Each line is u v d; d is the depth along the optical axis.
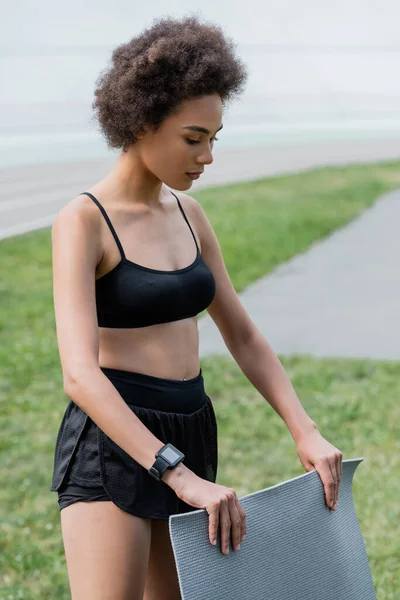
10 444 5.80
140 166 2.57
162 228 2.62
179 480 2.22
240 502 2.26
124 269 2.51
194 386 2.61
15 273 10.60
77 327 2.36
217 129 2.48
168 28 2.49
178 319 2.59
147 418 2.49
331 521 2.49
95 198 2.54
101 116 2.55
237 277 10.49
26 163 19.27
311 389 6.77
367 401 6.53
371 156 23.27
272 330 8.53
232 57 2.48
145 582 2.66
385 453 5.55
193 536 2.16
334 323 8.77
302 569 2.36
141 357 2.53
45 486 5.20
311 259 11.67
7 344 7.97
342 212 15.09
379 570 4.05
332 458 2.53
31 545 4.44
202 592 2.14
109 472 2.43
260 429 5.93
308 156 23.08
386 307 9.37
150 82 2.40
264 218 14.20
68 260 2.43
